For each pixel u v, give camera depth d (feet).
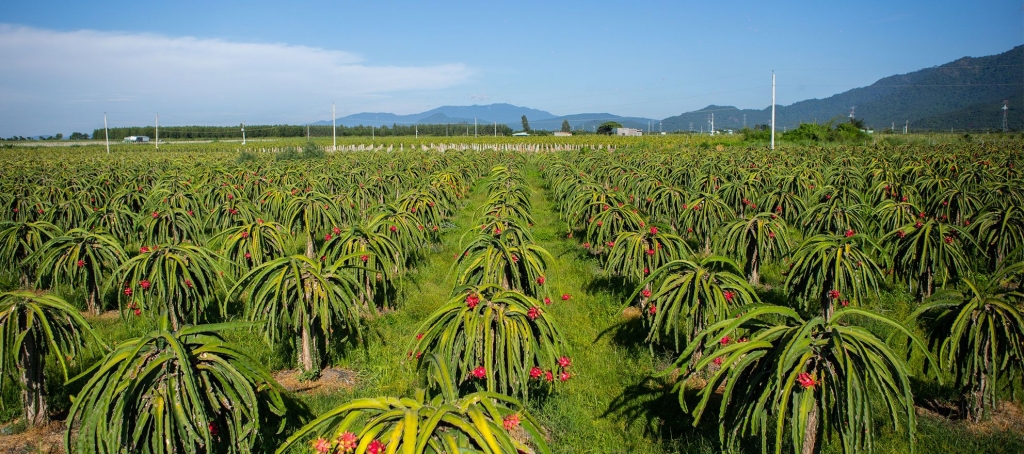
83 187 58.90
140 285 22.49
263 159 117.91
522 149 223.10
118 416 12.41
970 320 17.53
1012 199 39.19
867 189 55.16
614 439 18.98
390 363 24.61
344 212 44.70
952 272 26.37
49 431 19.35
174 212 34.27
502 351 15.98
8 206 44.19
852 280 22.84
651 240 27.07
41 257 29.58
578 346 26.58
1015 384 20.92
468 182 85.61
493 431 10.28
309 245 38.40
